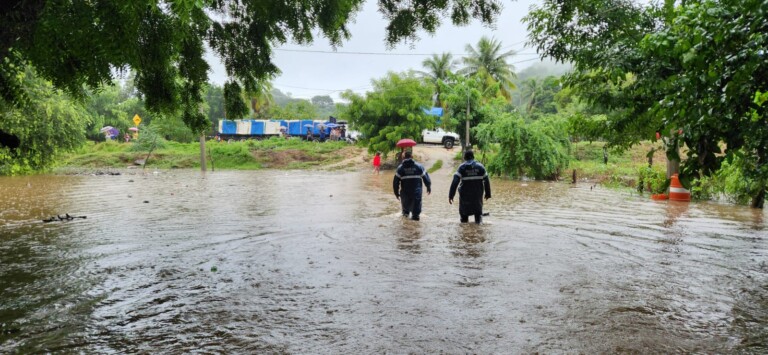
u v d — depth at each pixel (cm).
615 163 3123
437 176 2811
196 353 372
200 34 684
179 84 687
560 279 583
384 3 688
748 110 297
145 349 380
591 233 912
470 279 583
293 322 439
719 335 407
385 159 3825
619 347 381
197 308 480
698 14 352
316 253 733
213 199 1600
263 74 780
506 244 798
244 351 376
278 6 716
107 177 2866
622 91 659
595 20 718
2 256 720
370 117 3622
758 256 716
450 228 966
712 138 304
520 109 5900
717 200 1596
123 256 718
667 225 1023
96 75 564
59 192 1864
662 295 520
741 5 296
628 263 668
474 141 3306
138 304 494
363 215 1182
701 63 310
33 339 400
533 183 2403
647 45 382
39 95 2645
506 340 395
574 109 3806
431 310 470
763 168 425
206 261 684
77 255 726
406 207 1109
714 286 555
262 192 1867
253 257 708
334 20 738
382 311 468
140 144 4625
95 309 479
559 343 389
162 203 1475
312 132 5175
